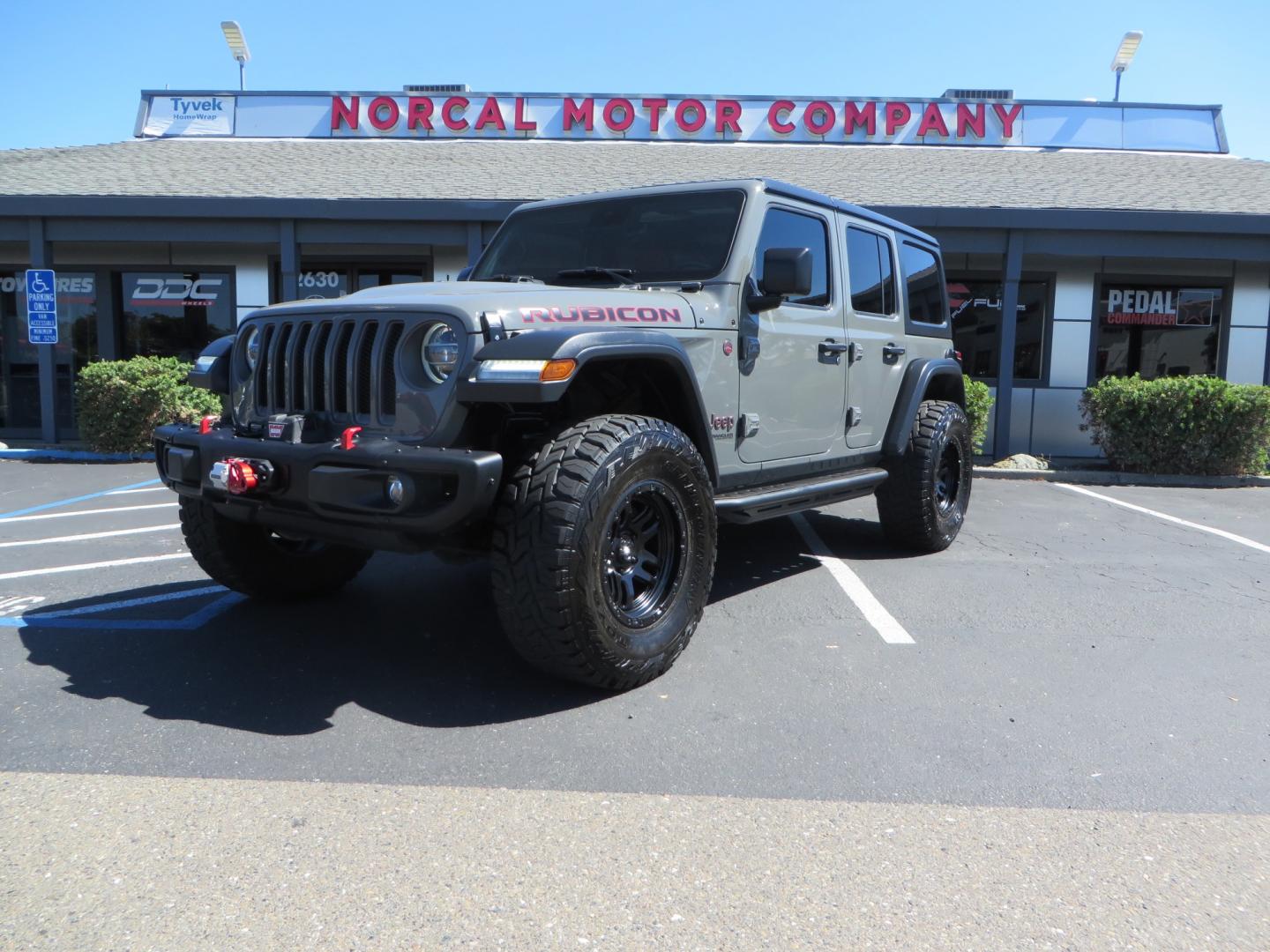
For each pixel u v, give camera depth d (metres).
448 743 3.03
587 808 2.62
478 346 3.12
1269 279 12.93
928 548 5.98
